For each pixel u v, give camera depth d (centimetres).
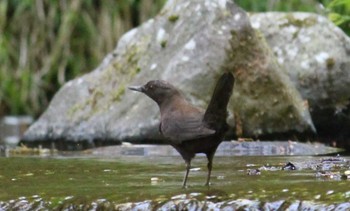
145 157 1088
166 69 1323
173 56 1339
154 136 1309
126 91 1383
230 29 1327
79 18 2164
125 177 849
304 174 802
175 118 749
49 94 2155
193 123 734
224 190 693
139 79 1372
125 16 2159
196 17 1354
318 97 1442
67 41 2153
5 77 2142
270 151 1147
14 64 2164
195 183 773
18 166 988
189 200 656
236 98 1305
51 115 1466
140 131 1316
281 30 1489
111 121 1367
